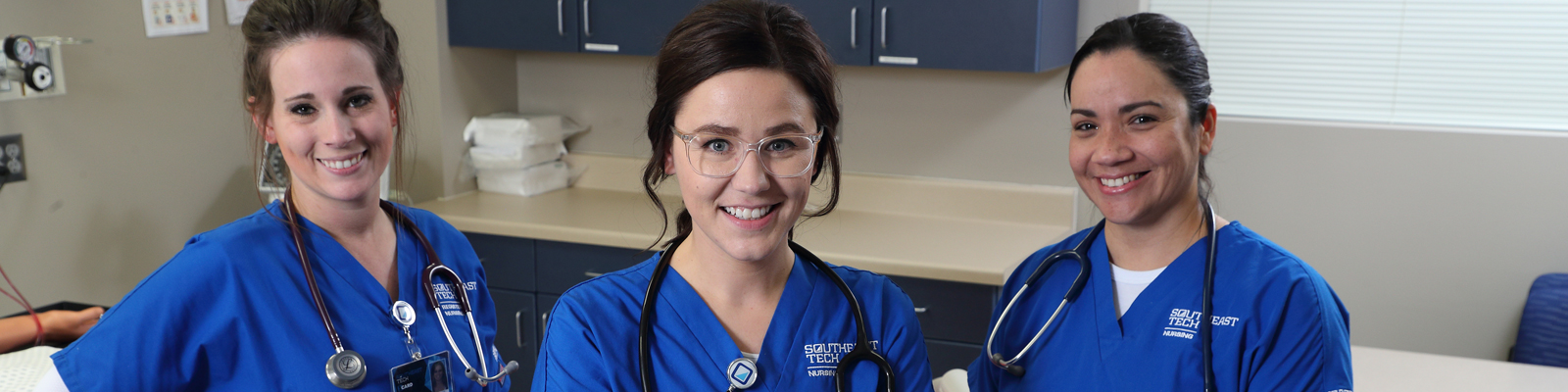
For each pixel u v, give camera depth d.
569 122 3.39
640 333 1.00
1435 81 2.67
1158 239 1.26
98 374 1.16
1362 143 2.72
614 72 3.30
